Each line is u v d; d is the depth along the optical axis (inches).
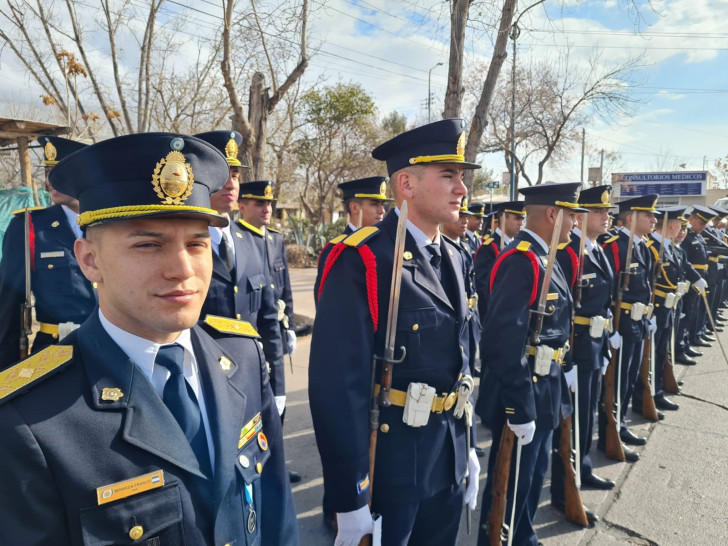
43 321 102.6
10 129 328.5
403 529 70.9
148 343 41.9
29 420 35.3
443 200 75.2
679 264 239.3
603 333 134.3
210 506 41.6
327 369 66.9
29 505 33.7
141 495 37.7
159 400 40.5
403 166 77.1
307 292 442.0
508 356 91.4
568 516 120.3
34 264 100.9
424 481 71.0
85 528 35.0
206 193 42.8
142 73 339.9
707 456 154.5
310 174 887.1
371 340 69.5
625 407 165.9
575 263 124.7
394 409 71.0
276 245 153.3
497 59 248.8
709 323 342.0
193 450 42.3
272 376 113.6
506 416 94.5
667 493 133.1
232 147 104.2
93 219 38.5
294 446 156.7
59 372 38.9
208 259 42.2
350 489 64.9
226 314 102.4
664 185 1299.2
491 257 204.7
